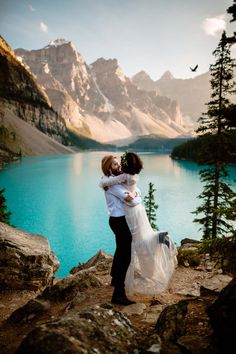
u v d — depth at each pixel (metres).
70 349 3.05
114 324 3.74
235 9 6.12
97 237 60.16
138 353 3.37
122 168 5.30
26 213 76.69
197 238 59.56
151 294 5.58
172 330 3.76
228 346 3.24
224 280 6.32
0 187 107.12
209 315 3.53
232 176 120.19
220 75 20.39
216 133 21.28
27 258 8.47
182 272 7.24
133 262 5.50
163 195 98.94
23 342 3.22
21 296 8.07
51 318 5.35
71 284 6.34
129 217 5.31
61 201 91.19
